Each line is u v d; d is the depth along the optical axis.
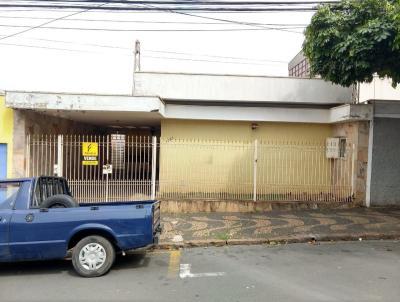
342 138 13.33
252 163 13.84
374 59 9.27
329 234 8.59
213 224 9.72
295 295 4.99
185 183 13.67
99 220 6.02
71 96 11.22
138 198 12.04
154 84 13.79
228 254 7.30
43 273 6.14
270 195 12.93
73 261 5.93
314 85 13.98
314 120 13.99
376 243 8.18
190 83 13.84
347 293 5.05
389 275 5.84
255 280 5.65
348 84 10.33
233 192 13.45
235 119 13.93
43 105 11.09
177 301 4.82
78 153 13.15
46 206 6.29
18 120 11.38
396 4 8.87
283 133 14.50
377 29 8.70
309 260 6.77
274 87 13.95
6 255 5.90
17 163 11.38
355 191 12.05
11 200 6.11
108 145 12.34
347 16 9.59
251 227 9.35
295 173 13.41
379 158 11.99
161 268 6.37
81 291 5.25
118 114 12.70
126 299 4.91
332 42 9.67
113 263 6.50
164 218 10.52
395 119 12.02
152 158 12.03
